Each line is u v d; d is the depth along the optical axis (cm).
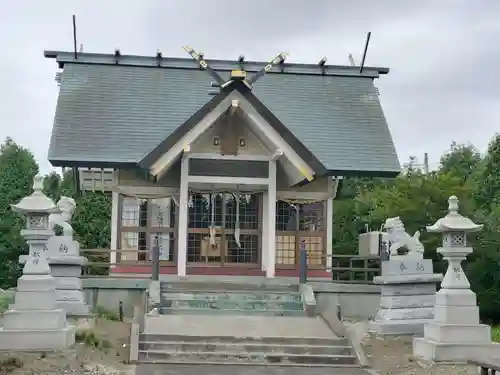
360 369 1568
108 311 2192
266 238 2584
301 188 2691
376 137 2823
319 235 2698
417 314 1984
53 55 3003
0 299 2214
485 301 2908
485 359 1588
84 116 2706
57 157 2491
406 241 2067
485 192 3788
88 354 1556
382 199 3459
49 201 1623
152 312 1981
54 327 1566
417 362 1603
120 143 2603
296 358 1630
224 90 2328
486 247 2883
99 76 2941
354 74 3156
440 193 3008
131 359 1545
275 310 2084
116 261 2581
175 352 1614
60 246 2039
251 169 2503
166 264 2594
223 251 2630
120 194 2598
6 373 1366
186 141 2328
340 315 2175
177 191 2606
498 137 4062
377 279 2045
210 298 2133
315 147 2720
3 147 4197
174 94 2894
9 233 3719
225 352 1641
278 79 3070
